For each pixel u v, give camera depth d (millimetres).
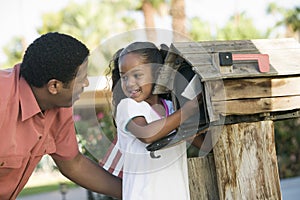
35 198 6703
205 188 2537
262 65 2400
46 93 2330
